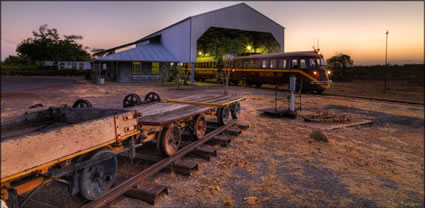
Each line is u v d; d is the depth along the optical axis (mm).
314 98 19828
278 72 25219
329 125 10164
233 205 4062
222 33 43250
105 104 14125
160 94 20422
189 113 5891
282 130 9125
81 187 3236
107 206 3721
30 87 26109
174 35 34344
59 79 42719
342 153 7027
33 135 2514
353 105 16359
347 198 4547
